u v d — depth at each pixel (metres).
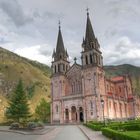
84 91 84.50
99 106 80.06
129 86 113.19
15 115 79.88
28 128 48.88
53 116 91.38
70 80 93.44
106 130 28.17
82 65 87.31
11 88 184.75
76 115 86.50
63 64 96.12
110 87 102.44
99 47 90.75
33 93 195.62
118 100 96.00
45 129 51.69
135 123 38.22
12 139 30.59
